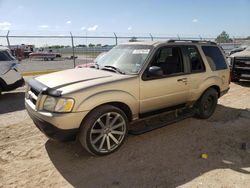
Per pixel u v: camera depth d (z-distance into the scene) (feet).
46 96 11.41
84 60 59.00
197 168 11.32
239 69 31.78
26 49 90.74
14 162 11.86
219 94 18.80
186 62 15.64
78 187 9.97
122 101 12.48
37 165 11.60
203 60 16.83
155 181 10.32
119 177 10.62
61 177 10.64
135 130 13.52
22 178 10.57
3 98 25.71
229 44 82.43
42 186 10.03
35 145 13.69
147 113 14.07
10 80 25.66
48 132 11.31
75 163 11.76
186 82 15.53
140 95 13.26
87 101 11.19
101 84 11.82
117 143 12.69
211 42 18.34
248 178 10.56
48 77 13.55
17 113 19.97
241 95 25.95
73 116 10.94
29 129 16.19
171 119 15.47
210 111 18.22
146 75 13.43
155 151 12.97
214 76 17.48
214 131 15.76
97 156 12.32
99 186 10.00
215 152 12.91
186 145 13.71
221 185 10.05
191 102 16.51
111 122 12.31
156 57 14.14
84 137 11.53
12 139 14.55
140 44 15.26
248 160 12.12
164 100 14.58
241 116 18.76
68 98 10.88
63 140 11.39
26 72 45.75
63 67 57.41
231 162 11.90
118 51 15.92
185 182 10.25
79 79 12.46
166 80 14.33
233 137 14.87
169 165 11.57
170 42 15.08
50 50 85.25
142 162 11.84
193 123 17.21
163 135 15.08
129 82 12.70
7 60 25.62
